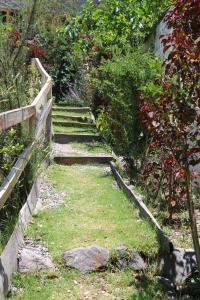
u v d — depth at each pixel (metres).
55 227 5.35
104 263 4.67
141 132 7.07
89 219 5.68
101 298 4.20
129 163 7.29
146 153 6.73
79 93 13.09
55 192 6.64
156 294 4.33
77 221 5.59
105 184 7.25
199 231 5.30
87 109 12.09
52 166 8.09
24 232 5.05
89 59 12.35
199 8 3.76
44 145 7.29
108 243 4.93
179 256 4.80
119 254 4.75
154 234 5.13
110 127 8.11
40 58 13.84
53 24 13.75
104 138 9.76
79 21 11.40
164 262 4.77
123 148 7.41
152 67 6.89
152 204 6.13
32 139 5.70
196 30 3.91
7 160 4.96
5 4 9.43
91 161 8.59
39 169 6.41
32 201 5.82
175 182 5.41
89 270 4.60
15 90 6.09
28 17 8.44
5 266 4.08
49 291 4.19
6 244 4.28
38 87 8.91
